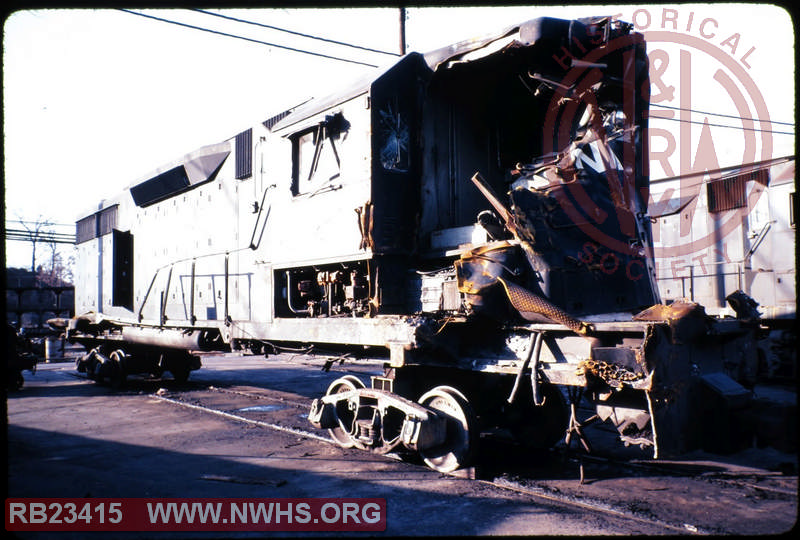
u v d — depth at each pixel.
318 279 7.20
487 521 4.41
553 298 5.32
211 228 9.68
